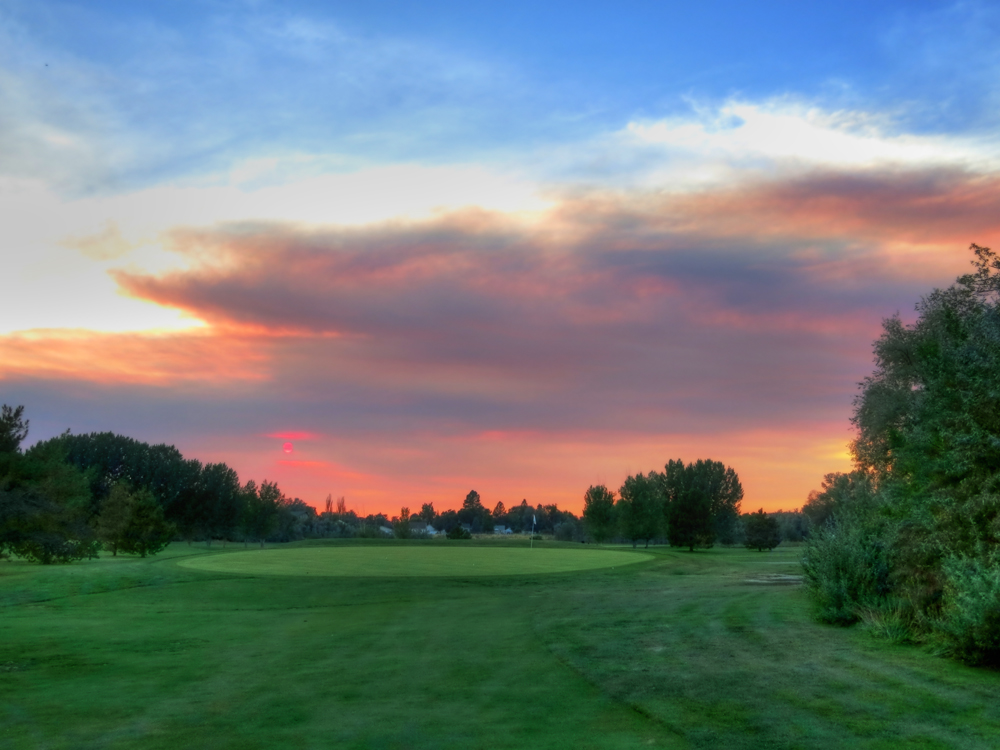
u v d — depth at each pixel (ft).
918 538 39.11
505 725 25.40
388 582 82.74
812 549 49.16
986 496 35.19
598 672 32.99
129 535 135.33
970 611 31.04
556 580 84.79
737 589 67.82
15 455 109.91
